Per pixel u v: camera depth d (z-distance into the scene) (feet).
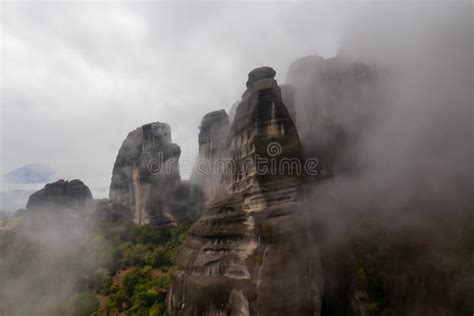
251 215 99.60
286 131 104.53
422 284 98.22
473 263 88.17
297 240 92.17
